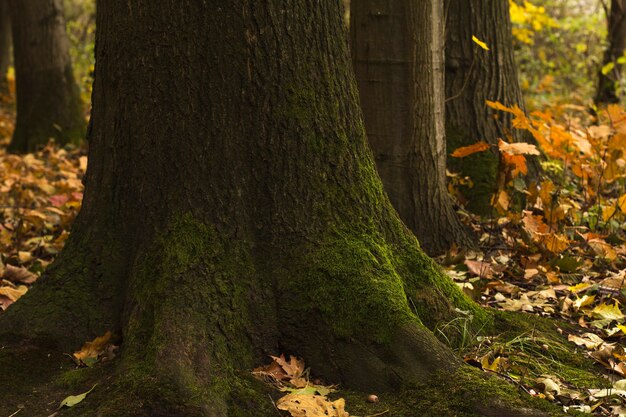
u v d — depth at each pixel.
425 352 2.90
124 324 3.12
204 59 3.11
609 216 4.73
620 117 5.07
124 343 3.00
